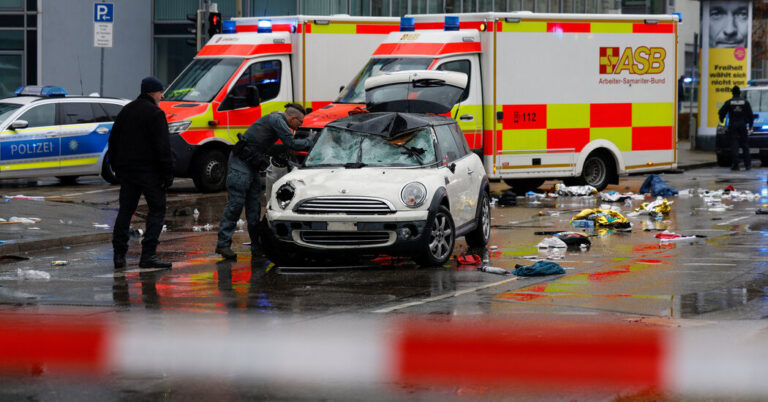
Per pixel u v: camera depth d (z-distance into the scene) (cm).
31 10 11738
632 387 2156
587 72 6969
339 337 2670
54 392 2133
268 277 3791
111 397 2094
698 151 11981
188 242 4878
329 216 3891
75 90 11938
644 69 7206
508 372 2277
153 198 4028
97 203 6353
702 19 11956
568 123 6919
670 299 3231
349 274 3850
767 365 2347
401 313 3028
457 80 5897
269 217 3988
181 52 12488
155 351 2511
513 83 6706
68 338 2655
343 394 2111
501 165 6694
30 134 7138
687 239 4706
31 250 4562
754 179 8462
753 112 10312
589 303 3172
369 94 6066
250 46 7212
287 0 12112
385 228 3881
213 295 3391
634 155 7212
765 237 4812
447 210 4081
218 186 7194
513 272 3819
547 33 6806
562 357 2428
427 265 4012
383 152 4228
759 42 14788
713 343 2580
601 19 7006
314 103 7206
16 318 2970
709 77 11925
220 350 2517
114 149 4044
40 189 7281
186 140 6981
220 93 7106
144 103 4009
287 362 2388
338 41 7250
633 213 5816
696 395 2100
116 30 12088
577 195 7050
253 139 4291
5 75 11819
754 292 3350
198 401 2062
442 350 2511
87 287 3575
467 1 13050
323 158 4262
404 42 6681
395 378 2233
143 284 3641
